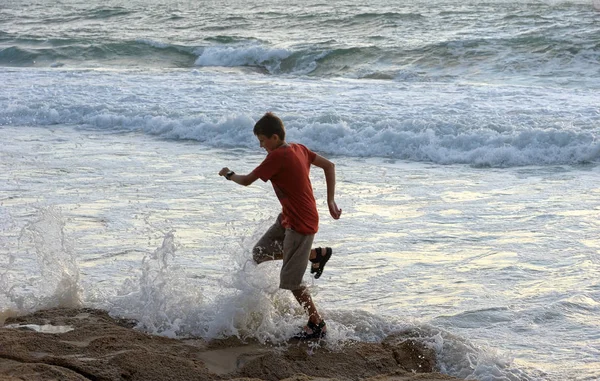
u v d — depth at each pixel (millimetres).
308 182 5055
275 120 4988
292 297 5773
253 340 5168
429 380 4594
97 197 9508
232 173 5035
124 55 27000
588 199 9562
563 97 16047
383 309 6016
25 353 4668
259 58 25031
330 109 15258
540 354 5199
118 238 7766
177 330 5266
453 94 16828
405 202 9492
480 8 34938
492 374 4836
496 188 10312
